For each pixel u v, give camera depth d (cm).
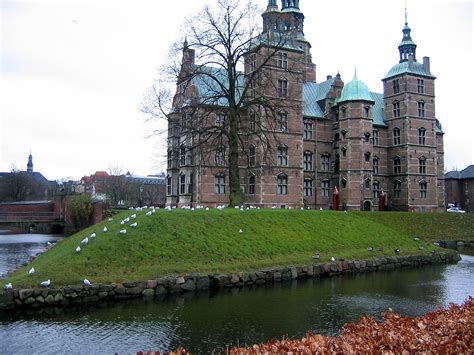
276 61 5600
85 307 2083
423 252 3894
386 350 991
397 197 7062
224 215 3478
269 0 6569
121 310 2031
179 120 4441
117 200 10606
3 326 1777
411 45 7156
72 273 2309
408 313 2008
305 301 2252
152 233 2903
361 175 6209
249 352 996
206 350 1492
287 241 3366
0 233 7512
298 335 1656
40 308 2052
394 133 7162
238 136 4056
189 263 2677
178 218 3209
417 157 7006
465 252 4650
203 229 3138
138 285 2311
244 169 5622
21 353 1474
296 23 7638
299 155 5734
